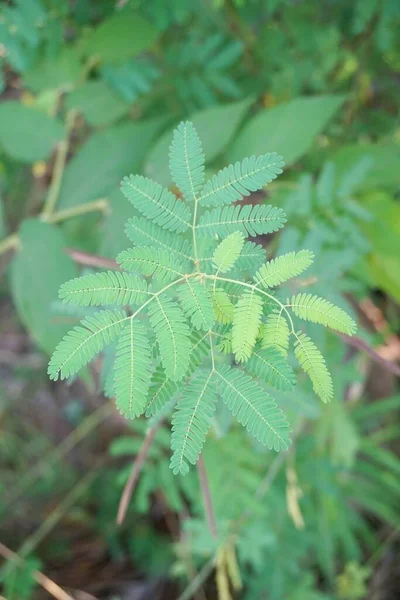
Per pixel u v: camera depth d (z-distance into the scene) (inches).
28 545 32.1
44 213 25.1
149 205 15.1
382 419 34.9
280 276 14.3
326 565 31.3
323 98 23.2
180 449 13.8
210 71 27.1
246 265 15.1
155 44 27.5
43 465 36.1
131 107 27.7
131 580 36.5
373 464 35.0
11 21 22.7
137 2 24.0
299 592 30.3
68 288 14.1
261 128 23.5
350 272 27.3
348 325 14.2
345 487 31.8
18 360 38.8
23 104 24.8
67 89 25.2
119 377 13.8
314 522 30.0
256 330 14.0
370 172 25.0
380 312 32.3
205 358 14.5
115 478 37.1
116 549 36.8
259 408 13.9
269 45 28.6
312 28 28.1
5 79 27.5
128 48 24.6
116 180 25.0
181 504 30.8
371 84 30.0
